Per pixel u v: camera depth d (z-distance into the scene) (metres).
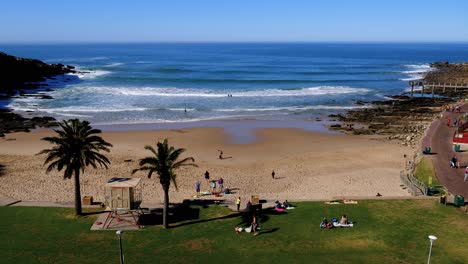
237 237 28.77
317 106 82.31
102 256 26.27
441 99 89.69
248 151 52.50
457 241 27.20
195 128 63.41
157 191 39.31
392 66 173.38
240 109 78.25
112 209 30.89
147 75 126.81
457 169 41.31
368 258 25.58
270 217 31.86
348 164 47.56
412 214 31.34
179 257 26.19
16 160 47.44
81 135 31.48
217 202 35.28
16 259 25.75
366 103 85.38
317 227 29.91
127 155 50.00
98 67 149.62
